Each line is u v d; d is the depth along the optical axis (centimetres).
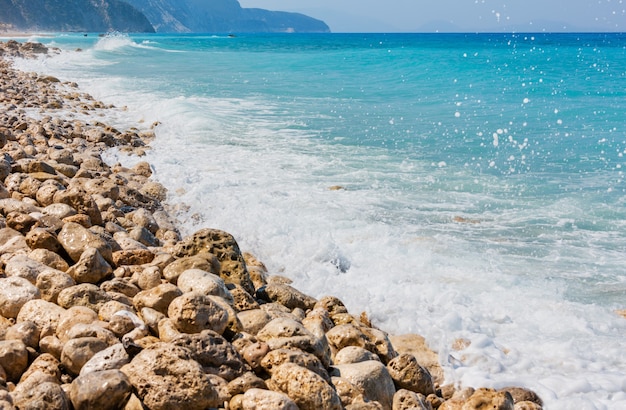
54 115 1409
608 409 467
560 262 706
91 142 1131
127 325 443
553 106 1817
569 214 862
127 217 746
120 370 382
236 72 2867
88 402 355
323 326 523
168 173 971
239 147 1212
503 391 455
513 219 840
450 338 547
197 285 514
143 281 541
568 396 481
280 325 465
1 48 3312
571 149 1252
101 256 553
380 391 440
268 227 762
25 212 651
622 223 829
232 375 412
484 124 1525
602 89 2173
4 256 545
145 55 4106
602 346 540
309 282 646
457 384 498
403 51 4144
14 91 1647
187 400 368
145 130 1341
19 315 452
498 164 1126
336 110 1727
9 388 378
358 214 829
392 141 1308
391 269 670
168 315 462
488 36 10338
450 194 943
